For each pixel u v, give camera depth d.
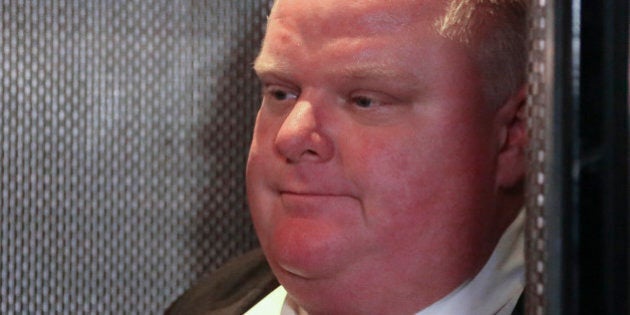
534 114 0.62
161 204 1.36
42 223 1.35
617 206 0.58
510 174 0.94
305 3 0.91
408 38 0.88
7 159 1.34
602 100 0.58
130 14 1.35
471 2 0.89
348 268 0.90
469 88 0.89
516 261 0.94
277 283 1.17
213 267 1.37
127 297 1.36
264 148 0.94
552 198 0.59
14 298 1.35
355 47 0.88
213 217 1.37
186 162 1.36
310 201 0.90
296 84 0.92
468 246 0.91
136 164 1.36
